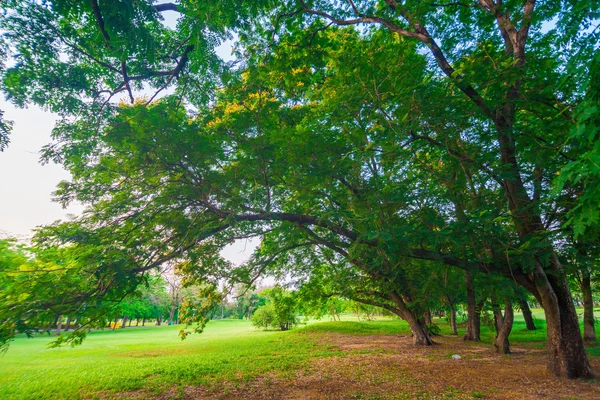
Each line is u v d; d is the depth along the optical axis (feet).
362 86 24.64
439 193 28.89
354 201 30.37
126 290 25.25
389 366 39.88
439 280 47.78
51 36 24.25
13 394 33.04
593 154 9.33
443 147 28.35
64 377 40.52
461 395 26.23
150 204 27.55
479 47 26.27
